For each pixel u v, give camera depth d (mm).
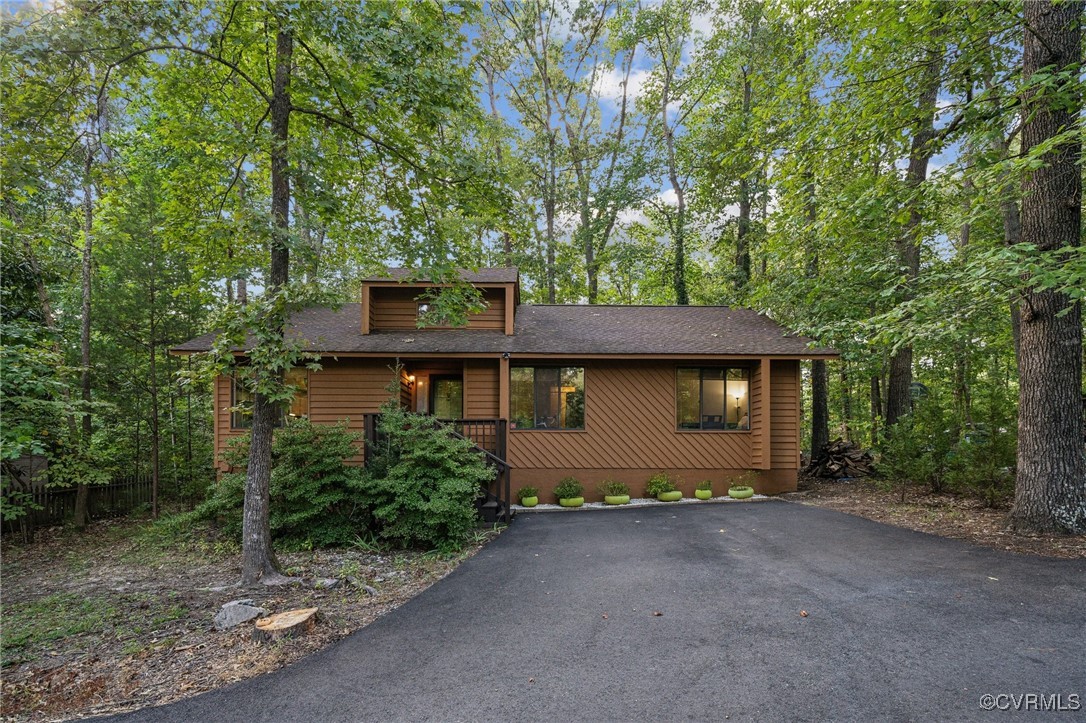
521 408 11539
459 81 6547
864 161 8445
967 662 3379
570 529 8211
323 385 11328
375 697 3258
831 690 3123
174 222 7102
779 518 8219
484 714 3021
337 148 7574
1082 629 3775
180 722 3029
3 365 5215
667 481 11055
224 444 11070
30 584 6605
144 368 12094
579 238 21234
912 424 9078
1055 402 6281
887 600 4492
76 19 5246
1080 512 6125
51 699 3305
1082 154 5746
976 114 7070
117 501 11508
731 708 2980
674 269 20062
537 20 22266
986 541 6133
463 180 7125
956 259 9875
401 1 6473
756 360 11195
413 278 7285
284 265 6332
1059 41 6164
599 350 10891
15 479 9125
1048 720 2768
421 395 12719
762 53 14617
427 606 4918
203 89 7250
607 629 4199
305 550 7293
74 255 12516
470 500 7762
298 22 5648
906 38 6754
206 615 4855
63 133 6441
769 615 4316
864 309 11375
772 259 12836
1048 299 6336
